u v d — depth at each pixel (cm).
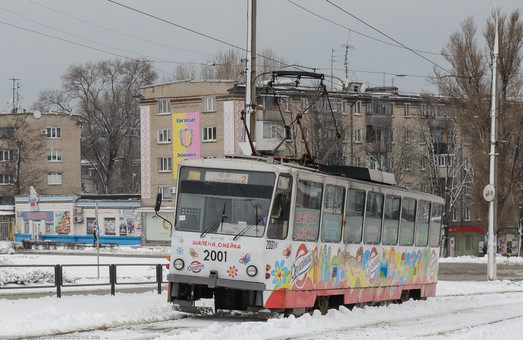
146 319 1869
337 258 2156
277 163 1958
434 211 2938
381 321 2053
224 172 1920
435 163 8225
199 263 1892
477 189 6850
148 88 8681
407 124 9000
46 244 8262
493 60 4441
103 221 9200
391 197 2520
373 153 8062
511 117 6562
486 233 6975
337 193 2153
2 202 10981
